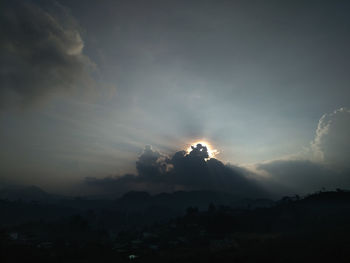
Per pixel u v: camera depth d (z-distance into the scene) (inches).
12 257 2568.9
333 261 1683.1
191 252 2839.6
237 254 2204.7
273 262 1838.1
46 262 2650.1
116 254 3206.2
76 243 4311.0
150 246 3804.1
